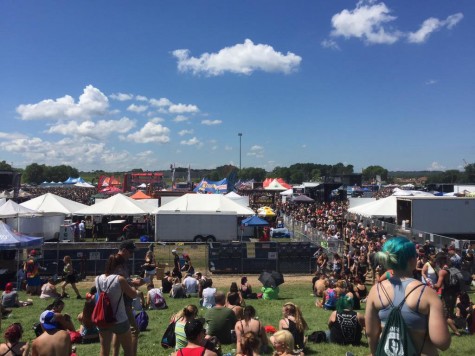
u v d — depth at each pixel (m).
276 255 22.64
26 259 19.91
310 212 43.16
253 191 71.88
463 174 135.62
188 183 83.38
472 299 13.43
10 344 6.06
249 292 15.49
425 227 28.05
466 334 9.15
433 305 2.72
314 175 182.88
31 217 27.58
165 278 17.23
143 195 43.91
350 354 5.80
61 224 30.70
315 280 17.06
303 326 7.88
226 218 31.09
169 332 8.36
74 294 16.73
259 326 7.20
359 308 12.09
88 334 8.71
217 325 8.18
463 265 17.41
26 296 16.19
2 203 29.25
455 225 28.17
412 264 2.93
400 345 2.73
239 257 22.50
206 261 22.61
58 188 97.38
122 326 5.11
